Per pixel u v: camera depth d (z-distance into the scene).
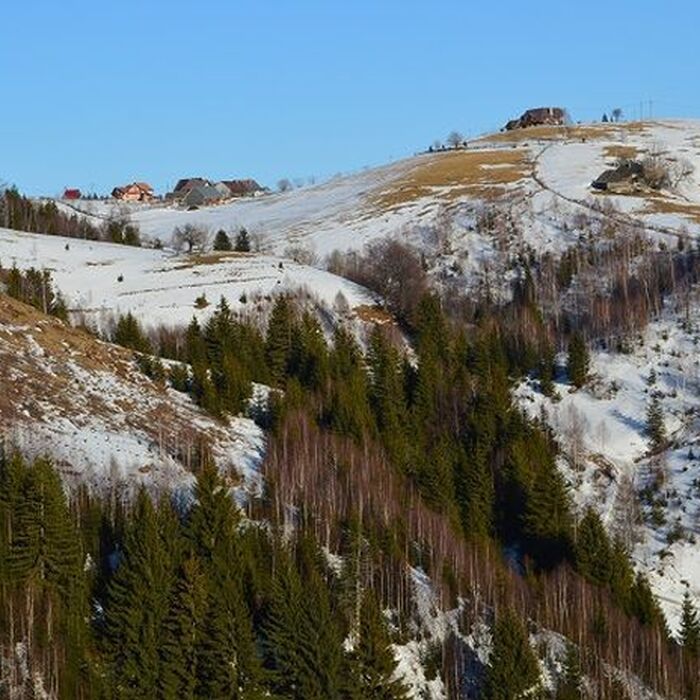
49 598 118.81
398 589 137.62
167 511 130.75
